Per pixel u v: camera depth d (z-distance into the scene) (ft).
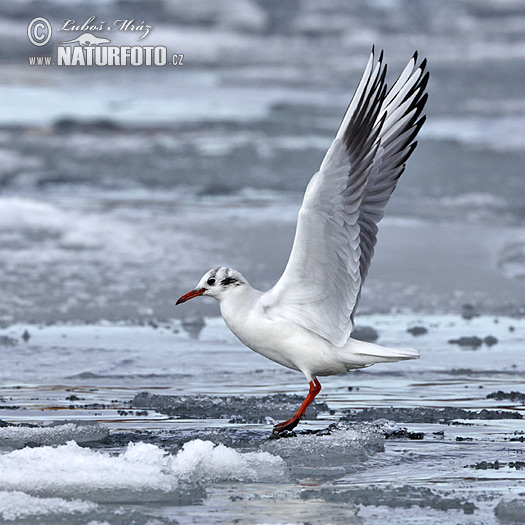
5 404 33.94
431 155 93.50
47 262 57.00
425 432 30.50
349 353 31.14
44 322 47.06
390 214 71.67
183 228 65.87
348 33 163.22
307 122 112.27
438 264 58.08
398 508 23.15
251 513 22.93
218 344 44.09
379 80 29.68
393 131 32.19
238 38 160.86
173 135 104.01
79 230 63.93
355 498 23.94
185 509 23.27
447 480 25.45
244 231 65.36
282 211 72.43
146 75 144.77
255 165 89.86
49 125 107.96
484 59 147.95
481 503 23.53
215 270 31.91
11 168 87.40
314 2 174.50
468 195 78.23
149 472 25.14
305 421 32.09
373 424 30.96
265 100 126.72
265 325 31.19
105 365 40.09
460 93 127.65
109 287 52.85
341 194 29.25
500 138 101.76
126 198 76.38
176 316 48.88
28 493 24.29
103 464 25.50
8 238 61.36
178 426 31.30
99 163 90.38
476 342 44.06
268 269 56.08
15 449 28.12
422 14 171.42
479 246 62.59
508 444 29.04
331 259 30.30
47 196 76.38
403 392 36.17
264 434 30.45
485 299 51.78
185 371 39.34
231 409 33.53
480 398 35.06
